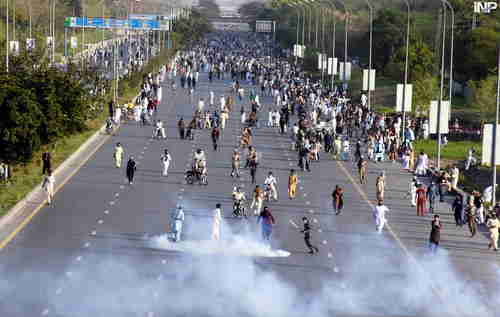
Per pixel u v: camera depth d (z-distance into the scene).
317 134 108.81
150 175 88.69
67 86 98.69
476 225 72.62
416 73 174.38
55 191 79.94
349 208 77.19
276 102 150.50
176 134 115.88
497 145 76.88
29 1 199.50
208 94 163.00
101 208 73.81
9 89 82.31
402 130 115.00
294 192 80.69
